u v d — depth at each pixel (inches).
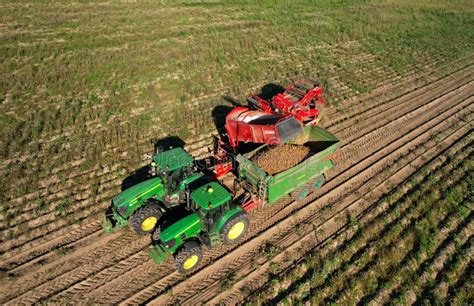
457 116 706.2
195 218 389.1
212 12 1257.4
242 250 427.8
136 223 417.1
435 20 1262.3
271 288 382.3
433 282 388.5
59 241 434.3
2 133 610.5
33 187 503.5
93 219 462.3
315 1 1425.9
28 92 738.2
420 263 409.1
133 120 658.2
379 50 999.0
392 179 536.4
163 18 1182.9
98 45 959.0
